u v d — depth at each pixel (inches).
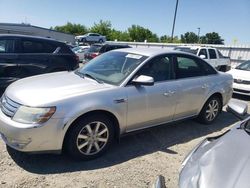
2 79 269.6
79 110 138.2
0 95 270.8
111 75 167.2
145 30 2714.1
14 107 137.4
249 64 388.2
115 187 129.2
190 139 190.7
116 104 151.2
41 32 1584.6
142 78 158.1
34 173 135.9
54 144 136.0
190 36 3186.5
